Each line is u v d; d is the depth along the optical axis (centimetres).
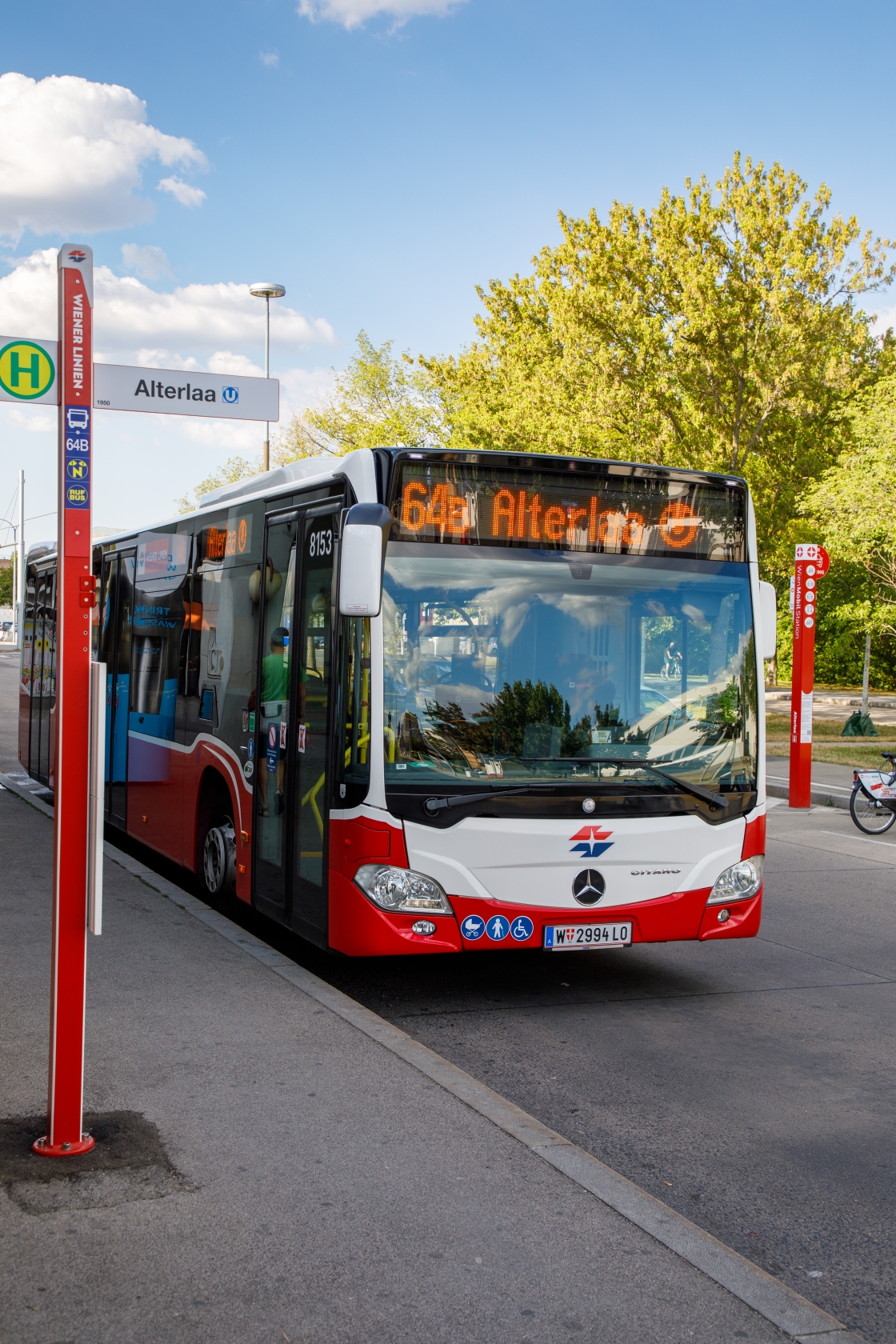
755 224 2555
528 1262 355
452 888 610
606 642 650
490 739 623
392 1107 465
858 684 4559
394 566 618
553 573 645
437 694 619
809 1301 366
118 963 652
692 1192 443
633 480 662
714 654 675
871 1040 632
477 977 744
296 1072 498
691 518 676
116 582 1136
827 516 2475
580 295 2672
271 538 748
